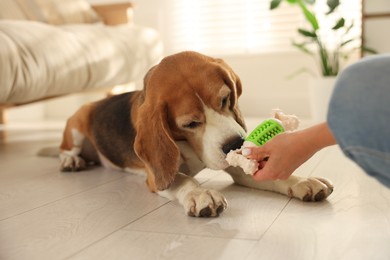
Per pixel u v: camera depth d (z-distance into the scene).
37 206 1.65
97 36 3.38
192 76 1.58
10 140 3.48
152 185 1.72
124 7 4.18
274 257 1.09
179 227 1.35
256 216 1.41
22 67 2.61
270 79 4.65
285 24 4.68
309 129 1.16
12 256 1.18
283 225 1.32
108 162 2.28
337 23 3.69
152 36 4.04
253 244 1.18
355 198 1.56
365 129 0.85
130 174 2.16
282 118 1.46
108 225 1.40
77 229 1.37
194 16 4.92
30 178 2.14
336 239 1.19
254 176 1.29
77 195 1.79
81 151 2.40
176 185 1.60
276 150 1.22
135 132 1.97
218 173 2.06
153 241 1.24
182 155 1.67
